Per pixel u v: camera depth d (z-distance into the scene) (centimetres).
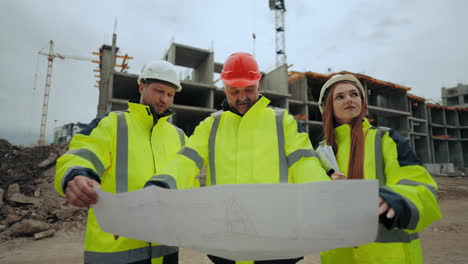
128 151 163
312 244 76
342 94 159
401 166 121
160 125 188
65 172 110
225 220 80
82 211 771
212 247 83
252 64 145
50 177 1100
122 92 2834
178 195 84
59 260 465
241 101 147
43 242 580
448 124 5291
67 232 657
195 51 2786
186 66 3130
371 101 4112
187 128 3253
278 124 146
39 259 471
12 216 707
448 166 4294
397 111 3853
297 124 147
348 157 155
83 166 117
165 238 86
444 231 672
